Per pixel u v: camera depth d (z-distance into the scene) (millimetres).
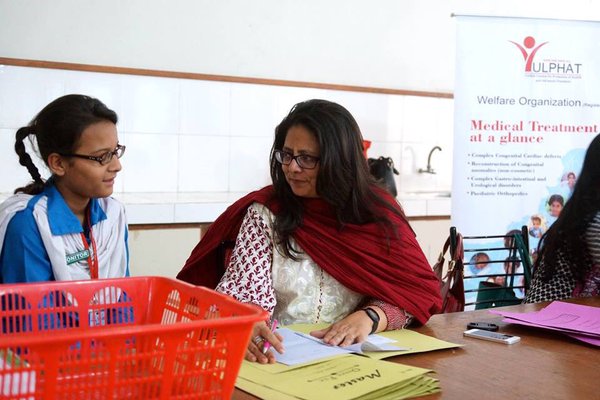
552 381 1389
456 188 3586
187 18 3951
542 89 3600
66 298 1279
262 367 1405
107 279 1312
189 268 2076
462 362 1500
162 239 3482
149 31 3869
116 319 1323
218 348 1021
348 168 1809
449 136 4758
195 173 4012
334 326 1660
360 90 4430
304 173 1793
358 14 4426
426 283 1856
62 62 3662
